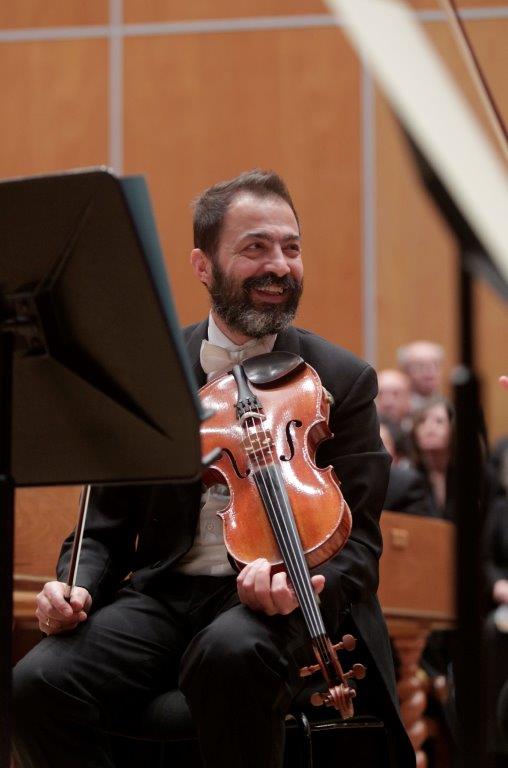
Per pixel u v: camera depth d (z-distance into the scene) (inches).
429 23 418.6
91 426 115.0
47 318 111.6
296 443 137.6
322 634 124.1
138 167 429.7
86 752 135.6
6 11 436.8
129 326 107.7
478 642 98.5
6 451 112.9
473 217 64.3
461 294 90.6
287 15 430.0
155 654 141.3
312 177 425.1
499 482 297.3
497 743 190.4
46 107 432.5
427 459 308.5
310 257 424.2
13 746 136.9
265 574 125.6
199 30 431.5
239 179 154.1
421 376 384.5
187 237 426.0
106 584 149.7
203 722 126.9
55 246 107.0
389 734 139.1
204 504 147.5
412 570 243.8
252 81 429.7
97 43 433.7
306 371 146.5
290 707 138.2
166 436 111.6
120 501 153.5
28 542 185.3
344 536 130.6
